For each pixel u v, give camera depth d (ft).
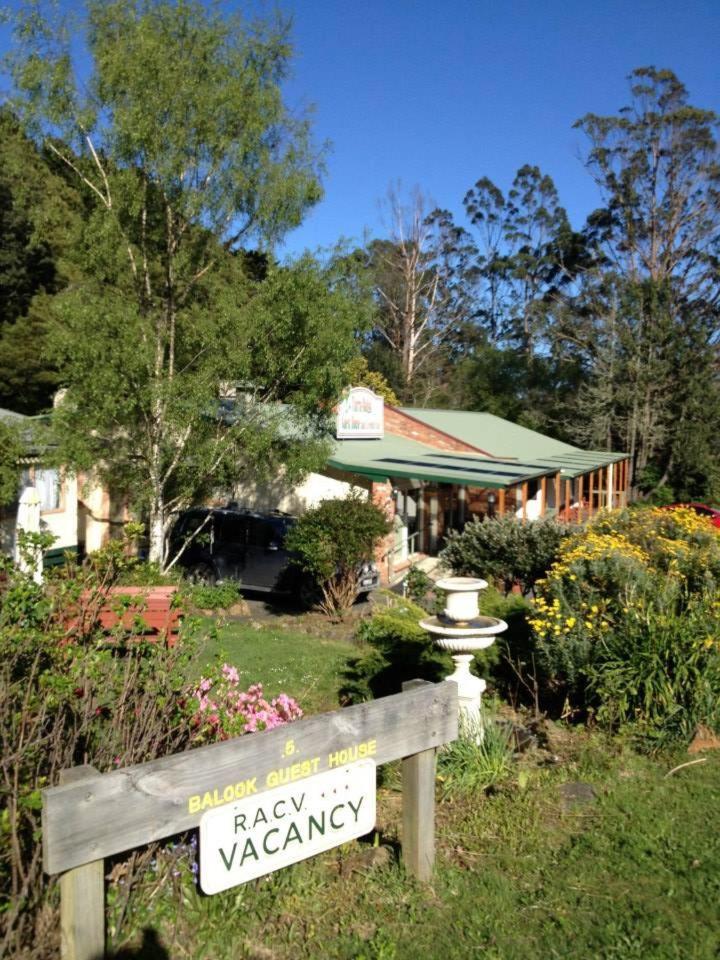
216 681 15.84
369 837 16.12
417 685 14.32
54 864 10.02
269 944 12.48
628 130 171.73
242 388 51.16
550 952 12.50
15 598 15.71
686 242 170.40
